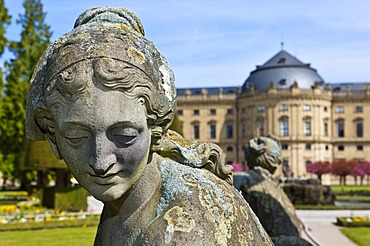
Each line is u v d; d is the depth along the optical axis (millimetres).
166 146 1137
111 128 892
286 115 58031
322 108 59250
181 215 956
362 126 61062
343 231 11508
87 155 905
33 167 15664
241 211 1050
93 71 875
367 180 57594
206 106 65062
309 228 12094
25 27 31469
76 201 15047
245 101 61875
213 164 1201
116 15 1059
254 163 3447
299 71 60719
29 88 1000
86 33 922
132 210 1023
